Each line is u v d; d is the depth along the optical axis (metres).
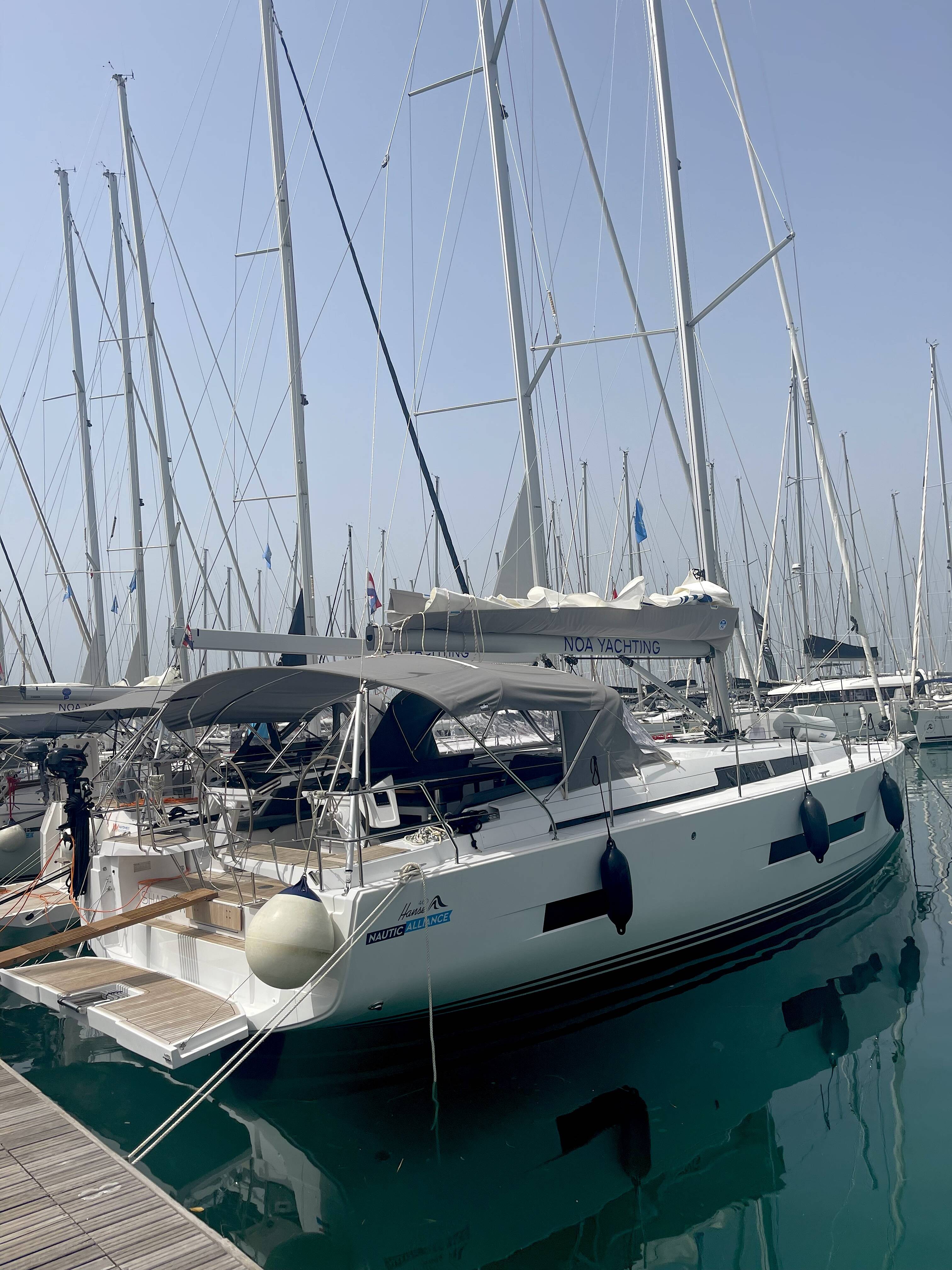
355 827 4.40
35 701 9.30
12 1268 2.84
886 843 8.79
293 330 10.22
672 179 8.58
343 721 7.11
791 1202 3.69
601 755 5.98
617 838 5.45
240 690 5.83
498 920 4.82
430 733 6.35
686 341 8.50
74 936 4.75
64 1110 3.99
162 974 5.05
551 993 5.29
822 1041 5.18
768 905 6.64
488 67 8.94
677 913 5.84
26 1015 6.00
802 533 17.50
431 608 5.99
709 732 7.86
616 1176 3.93
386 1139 4.25
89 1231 3.04
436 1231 3.58
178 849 5.38
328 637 7.22
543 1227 3.59
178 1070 4.97
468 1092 4.69
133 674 13.90
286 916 4.09
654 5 8.64
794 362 10.37
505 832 5.20
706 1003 5.79
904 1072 4.75
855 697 19.73
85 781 6.12
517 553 8.48
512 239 8.84
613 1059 5.05
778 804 6.67
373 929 4.27
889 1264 3.27
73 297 15.64
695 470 8.44
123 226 15.06
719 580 8.54
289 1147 4.20
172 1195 3.84
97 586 15.12
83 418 15.44
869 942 6.90
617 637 6.98
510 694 4.66
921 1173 3.82
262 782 6.59
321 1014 4.23
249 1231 3.58
